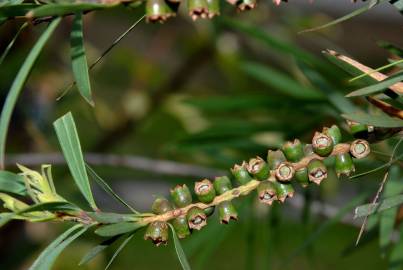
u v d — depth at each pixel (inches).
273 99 29.9
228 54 46.6
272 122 30.7
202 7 19.0
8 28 36.4
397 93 20.7
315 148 20.4
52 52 46.0
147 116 50.4
